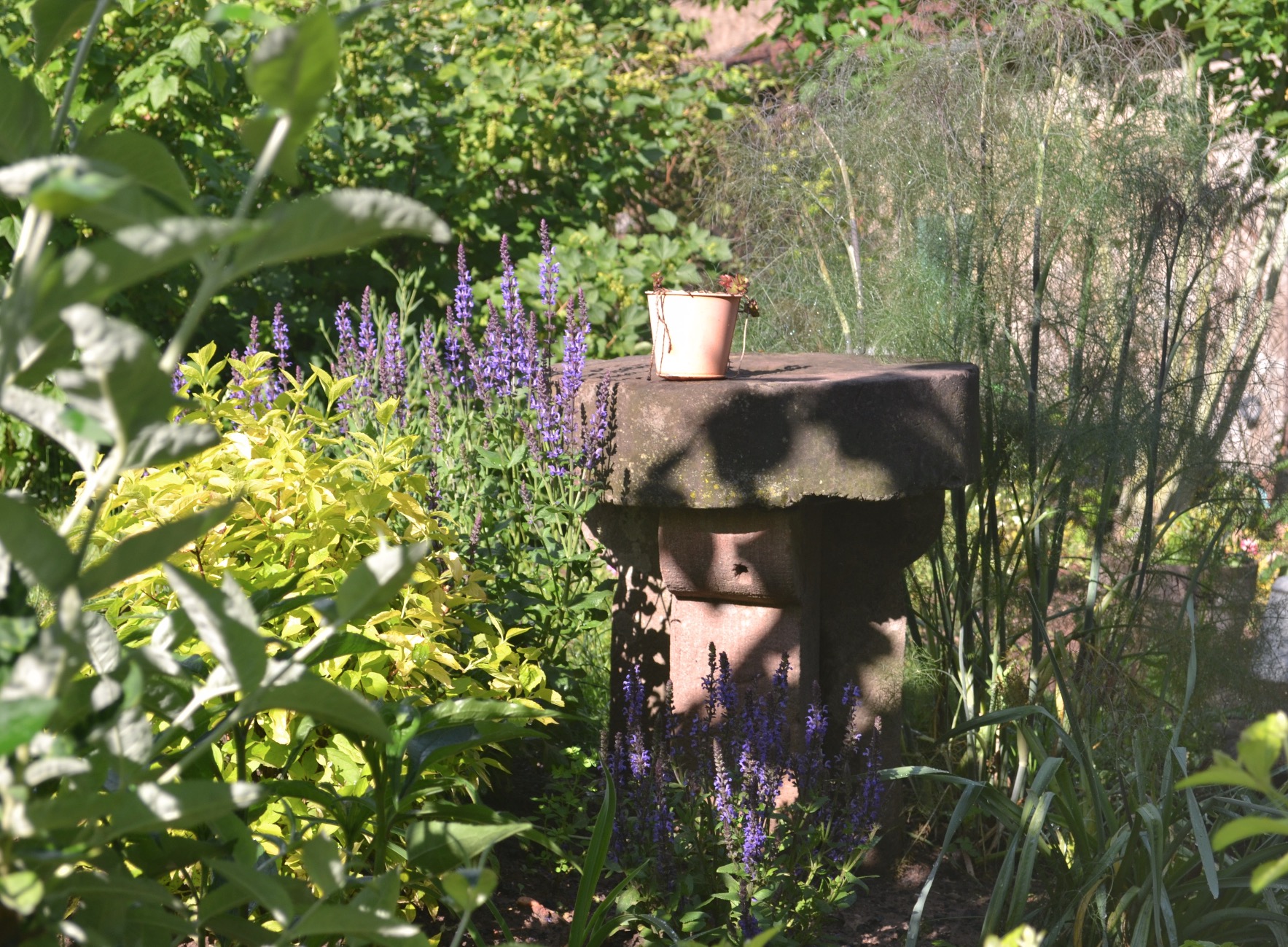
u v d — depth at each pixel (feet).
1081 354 10.52
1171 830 7.97
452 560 7.89
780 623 9.12
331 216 2.49
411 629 7.65
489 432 10.53
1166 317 10.32
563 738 9.95
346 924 3.19
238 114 16.84
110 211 2.45
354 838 5.91
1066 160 10.91
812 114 13.32
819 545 9.41
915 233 11.30
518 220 19.33
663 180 21.90
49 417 2.67
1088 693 9.50
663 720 9.08
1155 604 10.53
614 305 17.84
